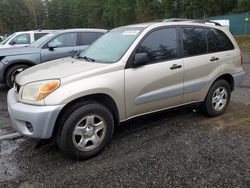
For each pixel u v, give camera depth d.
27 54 7.73
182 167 3.49
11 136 4.52
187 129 4.65
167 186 3.13
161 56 4.30
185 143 4.14
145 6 39.38
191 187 3.11
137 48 4.07
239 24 25.25
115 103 3.88
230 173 3.35
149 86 4.14
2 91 7.71
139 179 3.27
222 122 4.95
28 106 3.49
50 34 8.67
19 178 3.33
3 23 59.56
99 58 4.27
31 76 3.81
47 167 3.56
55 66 4.16
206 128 4.68
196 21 4.92
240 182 3.18
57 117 3.44
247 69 10.34
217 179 3.24
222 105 5.25
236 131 4.56
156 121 4.99
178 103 4.62
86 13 62.91
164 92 4.31
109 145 4.11
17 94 3.81
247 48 18.61
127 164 3.59
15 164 3.64
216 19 27.02
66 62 4.39
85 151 3.69
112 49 4.30
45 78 3.60
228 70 5.13
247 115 5.29
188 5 33.41
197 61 4.65
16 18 60.09
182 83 4.52
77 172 3.44
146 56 3.96
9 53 7.58
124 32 4.54
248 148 3.96
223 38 5.17
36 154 3.91
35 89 3.55
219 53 5.02
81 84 3.57
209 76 4.88
